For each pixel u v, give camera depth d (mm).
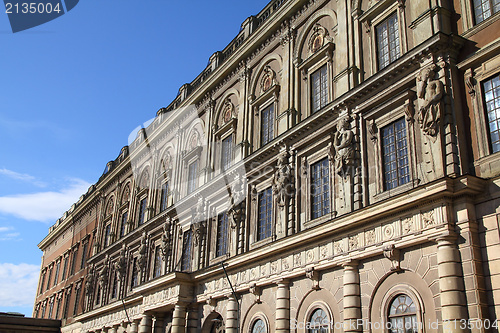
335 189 24031
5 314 64250
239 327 27250
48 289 72125
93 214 60281
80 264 60406
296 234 23953
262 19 35875
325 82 27391
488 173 17938
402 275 19203
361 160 22766
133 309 40938
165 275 33312
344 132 23547
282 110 29906
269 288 26125
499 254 16641
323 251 22781
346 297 20891
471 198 17781
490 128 18547
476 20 20391
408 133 20844
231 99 36438
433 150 19281
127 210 50219
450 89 19484
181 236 37250
